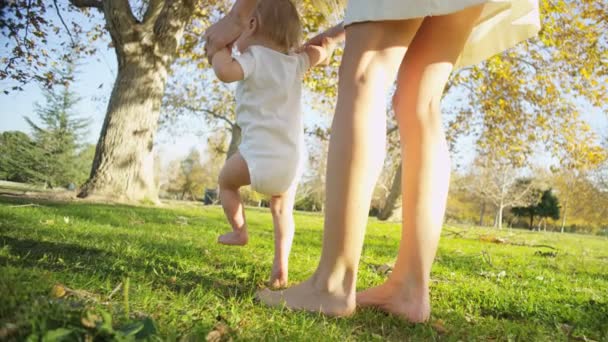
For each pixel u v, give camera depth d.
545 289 3.01
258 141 2.08
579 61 12.86
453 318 1.96
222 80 2.05
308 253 3.74
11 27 9.27
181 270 2.33
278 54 2.21
